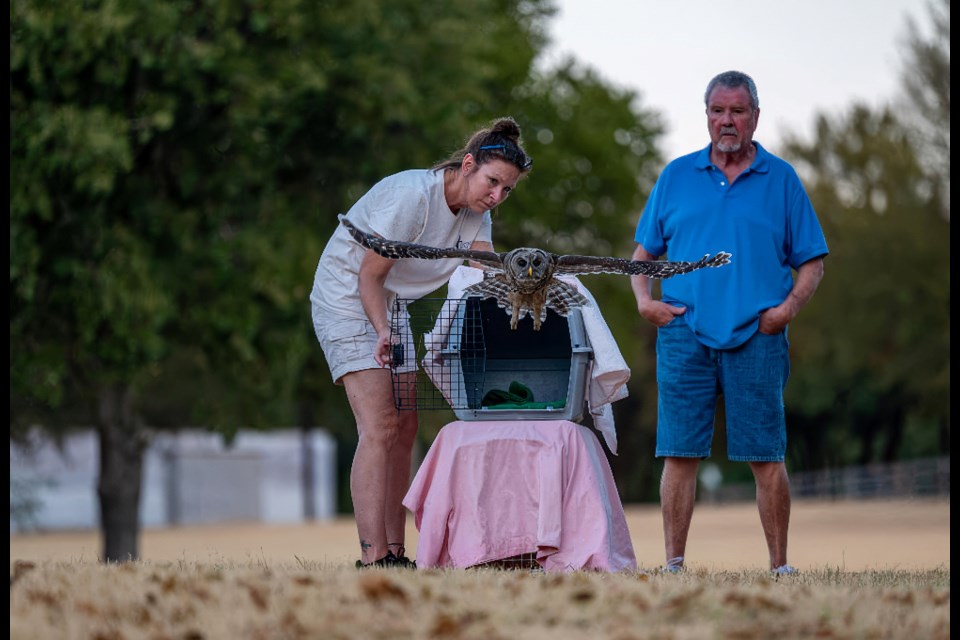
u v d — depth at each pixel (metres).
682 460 22.22
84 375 60.31
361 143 59.47
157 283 53.50
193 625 14.77
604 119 84.12
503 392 21.70
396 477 21.64
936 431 148.75
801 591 17.05
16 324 54.56
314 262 57.84
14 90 52.31
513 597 16.16
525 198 77.75
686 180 22.30
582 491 20.64
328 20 58.09
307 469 128.00
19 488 104.56
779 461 22.00
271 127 57.28
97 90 53.19
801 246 22.06
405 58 60.34
